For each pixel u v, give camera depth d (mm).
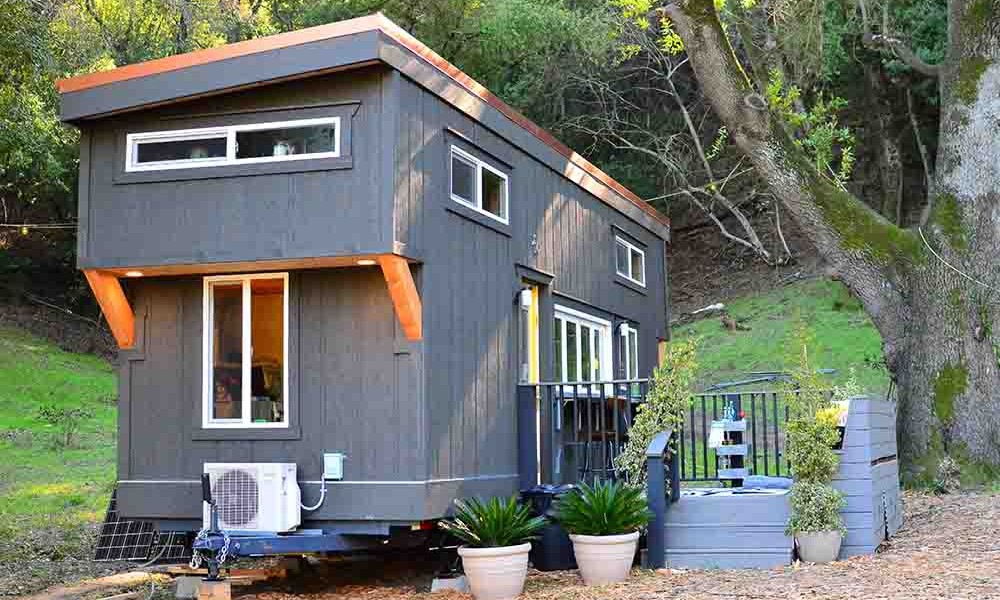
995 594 6617
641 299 15055
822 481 8695
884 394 19031
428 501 8305
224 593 8289
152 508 8891
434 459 8469
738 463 10688
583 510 8375
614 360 13531
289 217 8312
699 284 28703
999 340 12445
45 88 13641
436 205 8766
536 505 9734
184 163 8664
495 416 9742
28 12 11656
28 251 32438
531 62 27188
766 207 28297
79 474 17641
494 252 9922
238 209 8461
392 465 8359
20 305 31422
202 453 8852
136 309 9180
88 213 8875
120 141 8859
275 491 8297
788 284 26984
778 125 13234
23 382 25078
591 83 27656
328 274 8695
